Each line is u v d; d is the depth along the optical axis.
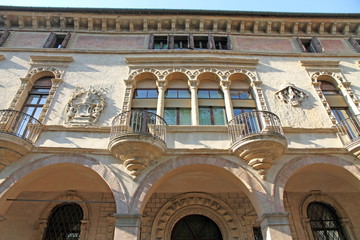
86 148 7.79
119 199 6.96
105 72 10.65
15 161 7.48
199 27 13.04
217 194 9.66
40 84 10.36
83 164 7.53
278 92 10.27
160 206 9.28
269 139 7.35
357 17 13.22
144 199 7.00
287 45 12.70
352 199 9.65
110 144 7.56
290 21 13.13
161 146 7.52
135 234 6.37
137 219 6.60
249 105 10.18
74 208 9.27
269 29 13.20
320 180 9.09
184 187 9.36
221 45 12.84
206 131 8.52
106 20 12.83
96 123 8.80
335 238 9.06
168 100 10.14
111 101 9.60
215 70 10.88
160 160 7.73
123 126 8.13
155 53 11.55
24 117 8.74
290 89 10.24
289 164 7.82
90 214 8.90
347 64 11.73
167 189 9.41
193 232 9.24
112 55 11.40
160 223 8.87
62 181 8.73
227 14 12.98
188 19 12.91
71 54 11.31
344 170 7.86
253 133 7.65
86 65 10.85
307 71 11.28
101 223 8.72
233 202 9.49
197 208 9.31
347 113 10.14
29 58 11.03
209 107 10.04
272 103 9.95
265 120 9.02
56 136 8.20
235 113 9.91
